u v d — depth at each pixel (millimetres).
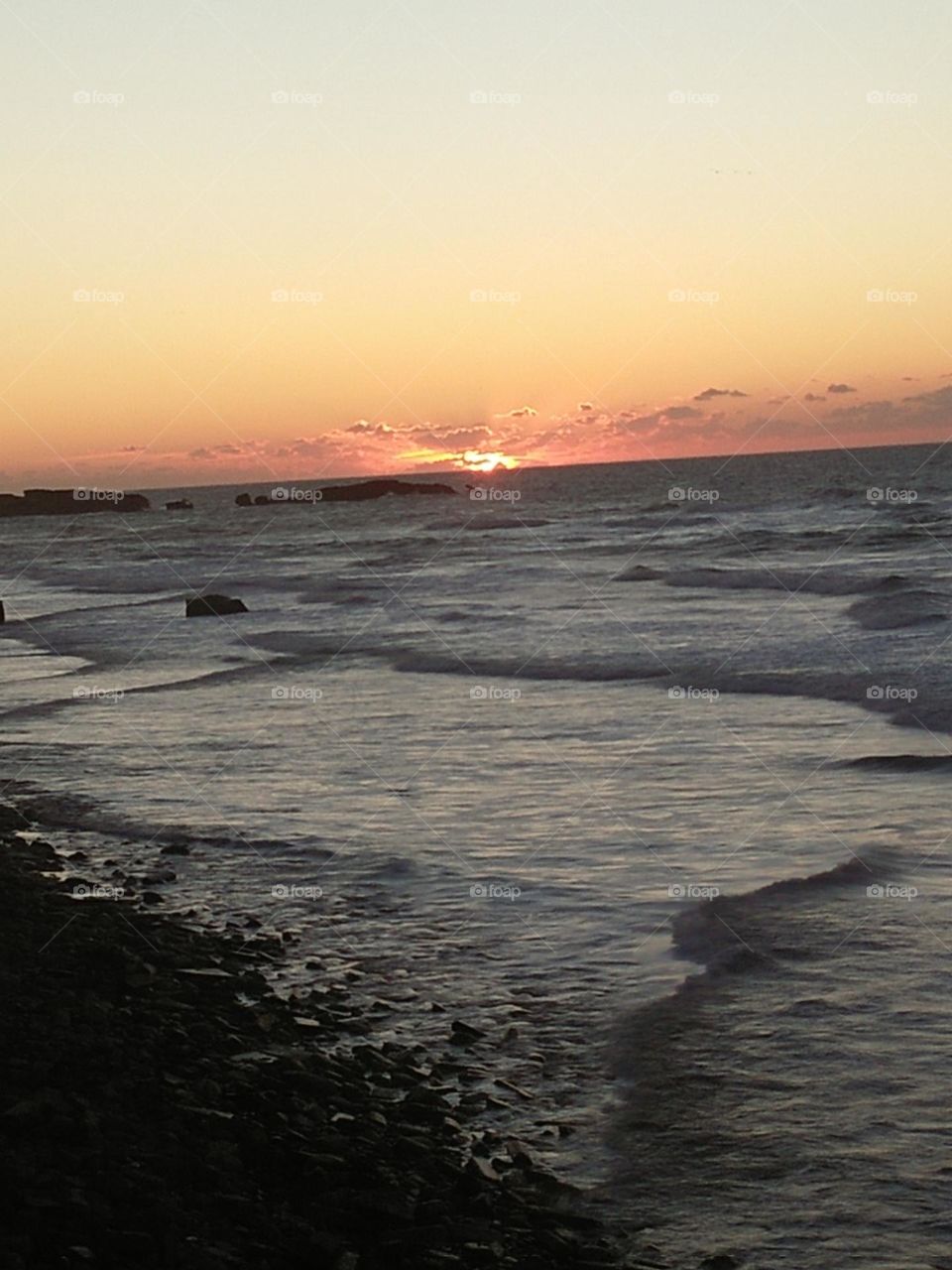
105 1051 7984
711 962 9570
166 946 10352
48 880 12414
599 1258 5930
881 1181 6531
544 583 43344
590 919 10711
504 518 93125
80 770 17609
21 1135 6613
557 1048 8289
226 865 12805
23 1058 7773
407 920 10961
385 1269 5754
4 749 19375
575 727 18844
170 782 16562
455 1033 8547
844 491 87375
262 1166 6672
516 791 15125
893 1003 8688
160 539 99188
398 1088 7762
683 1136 7062
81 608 44750
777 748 16719
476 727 19203
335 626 33969
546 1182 6617
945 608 28125
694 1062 7965
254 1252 5750
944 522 59188
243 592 48281
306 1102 7426
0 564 78625
